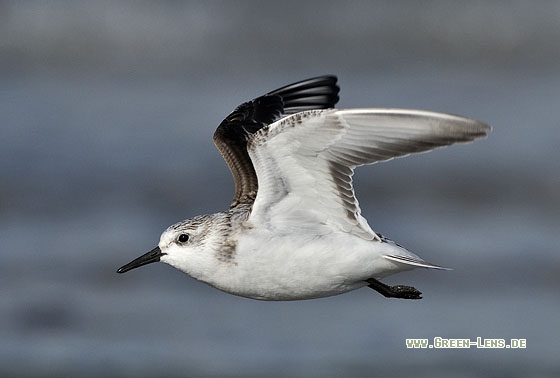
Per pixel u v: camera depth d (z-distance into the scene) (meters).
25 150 19.83
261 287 8.49
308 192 8.20
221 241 8.41
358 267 8.34
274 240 8.29
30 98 22.62
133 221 17.23
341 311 14.14
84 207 17.72
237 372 12.51
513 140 20.28
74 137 20.47
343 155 7.95
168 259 8.61
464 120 7.35
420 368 12.59
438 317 13.88
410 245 16.20
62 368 12.64
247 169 9.80
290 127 7.74
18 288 14.78
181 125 21.17
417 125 7.51
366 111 7.54
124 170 19.09
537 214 17.52
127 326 13.83
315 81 10.82
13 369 12.71
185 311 14.19
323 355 12.96
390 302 14.36
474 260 15.52
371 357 12.93
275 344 13.22
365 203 18.03
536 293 14.55
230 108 22.14
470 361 12.96
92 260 15.67
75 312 14.14
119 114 21.77
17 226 16.91
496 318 13.85
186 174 19.02
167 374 12.47
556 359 12.88
